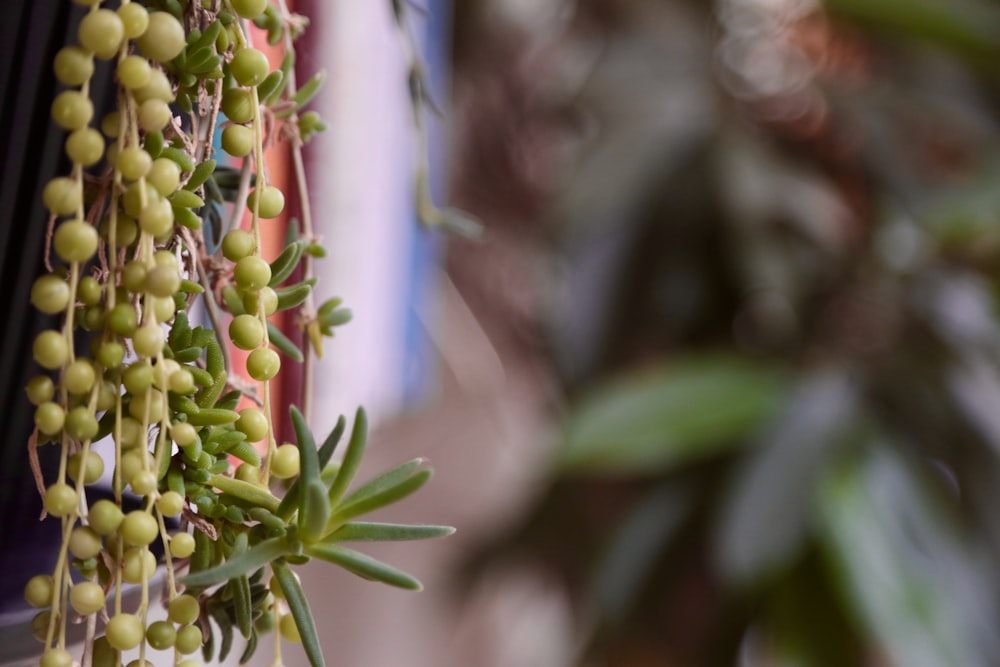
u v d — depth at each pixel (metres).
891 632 1.68
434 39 1.95
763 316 2.32
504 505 2.56
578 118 2.43
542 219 2.40
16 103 0.65
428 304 2.09
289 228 0.69
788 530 1.79
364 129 1.35
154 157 0.63
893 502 1.91
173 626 0.62
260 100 0.65
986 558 2.00
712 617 2.27
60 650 0.62
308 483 0.61
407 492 0.63
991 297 2.14
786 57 2.41
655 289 2.30
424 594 2.39
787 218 2.25
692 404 1.99
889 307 2.24
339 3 1.16
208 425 0.64
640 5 2.47
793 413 1.99
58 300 0.61
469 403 2.43
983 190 1.91
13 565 0.66
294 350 0.68
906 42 2.19
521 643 2.80
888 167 2.19
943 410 2.11
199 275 0.66
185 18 0.64
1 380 0.66
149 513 0.62
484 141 2.40
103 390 0.62
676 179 2.26
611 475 2.41
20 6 0.65
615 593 2.12
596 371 2.29
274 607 0.66
